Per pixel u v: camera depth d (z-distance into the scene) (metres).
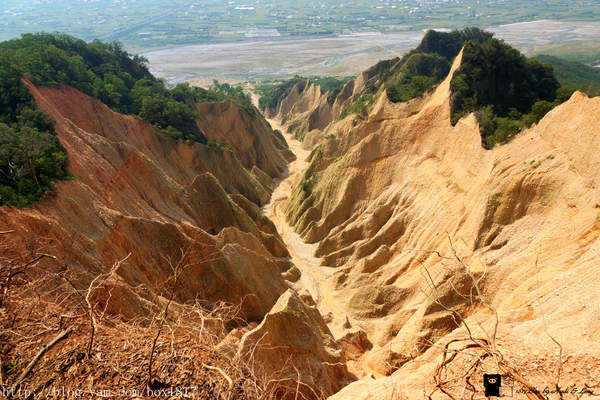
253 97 182.50
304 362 27.11
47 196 29.59
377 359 33.28
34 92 45.22
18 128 37.47
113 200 39.41
